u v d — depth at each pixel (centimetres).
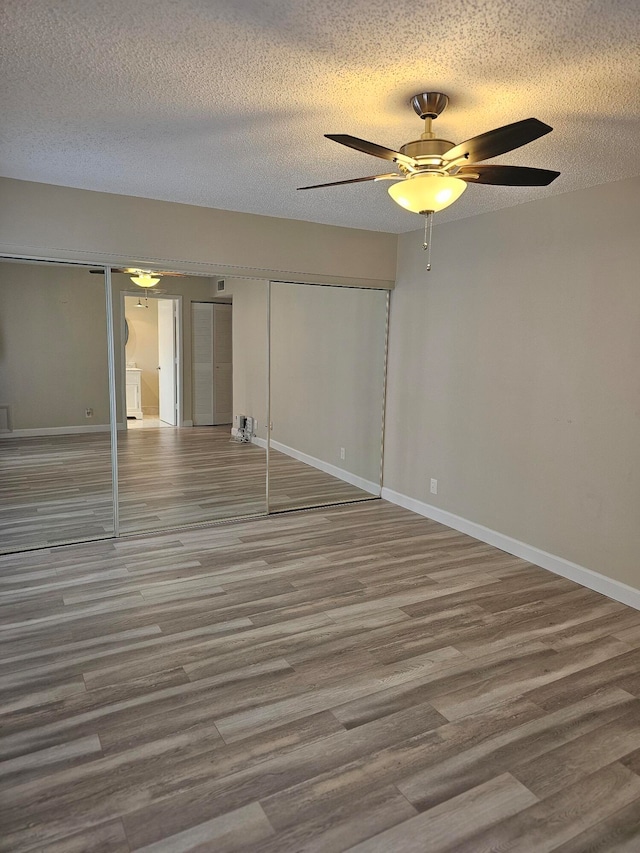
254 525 425
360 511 466
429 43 169
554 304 338
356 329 486
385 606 299
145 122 237
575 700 224
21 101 217
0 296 379
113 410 416
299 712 214
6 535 393
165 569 341
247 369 462
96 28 163
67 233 350
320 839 160
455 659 251
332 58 180
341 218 414
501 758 193
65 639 261
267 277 419
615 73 186
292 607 296
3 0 148
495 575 342
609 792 179
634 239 294
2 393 392
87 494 423
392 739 201
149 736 199
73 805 169
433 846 159
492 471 389
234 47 174
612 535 313
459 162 205
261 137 254
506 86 197
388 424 492
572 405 331
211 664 244
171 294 422
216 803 171
